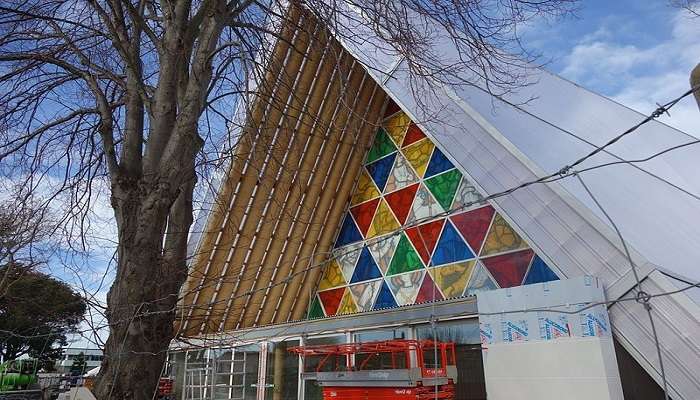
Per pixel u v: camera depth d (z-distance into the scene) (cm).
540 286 651
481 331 695
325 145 1391
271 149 936
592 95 1041
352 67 1296
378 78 1085
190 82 501
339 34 617
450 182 1345
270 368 1228
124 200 466
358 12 687
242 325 1474
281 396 1179
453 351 805
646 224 681
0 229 595
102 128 513
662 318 572
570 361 596
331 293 1570
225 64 652
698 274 604
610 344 589
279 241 1447
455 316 877
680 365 547
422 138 1465
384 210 1502
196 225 1328
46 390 1552
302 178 1377
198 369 1307
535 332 638
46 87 633
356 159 1555
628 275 612
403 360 951
